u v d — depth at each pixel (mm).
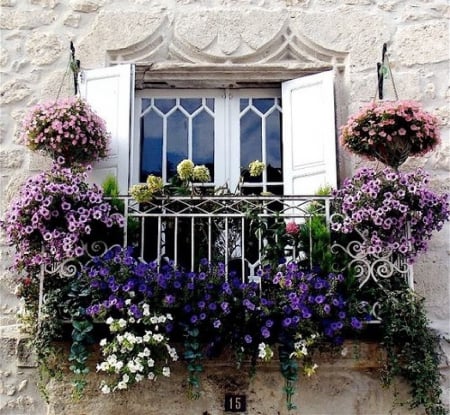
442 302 4730
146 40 5230
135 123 5234
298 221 4859
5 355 4586
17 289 4531
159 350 4086
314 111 5027
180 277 4125
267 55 5230
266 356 4023
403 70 5176
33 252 4238
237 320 4141
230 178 5168
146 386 4301
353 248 4293
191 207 4418
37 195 4164
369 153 4617
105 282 4102
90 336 4090
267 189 5145
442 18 5266
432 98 5117
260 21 5262
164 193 4508
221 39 5223
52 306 4168
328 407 4309
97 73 5055
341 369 4344
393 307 4168
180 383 4293
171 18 5273
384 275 4309
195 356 4035
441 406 4227
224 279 4191
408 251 4223
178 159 5207
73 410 4254
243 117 5277
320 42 5215
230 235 4523
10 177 4977
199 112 5277
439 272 4773
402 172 4750
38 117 4578
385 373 4227
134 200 4496
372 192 4219
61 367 4250
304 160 4992
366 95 5109
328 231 4316
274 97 5289
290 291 4141
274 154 5207
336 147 4992
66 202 4195
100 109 4977
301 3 5293
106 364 3936
